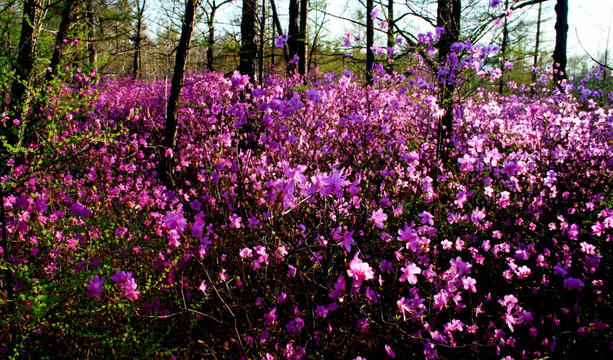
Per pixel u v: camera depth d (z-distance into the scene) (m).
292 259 2.88
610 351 2.65
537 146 4.53
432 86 5.36
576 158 4.89
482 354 2.67
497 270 3.40
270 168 3.94
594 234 3.60
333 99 4.95
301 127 4.05
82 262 3.10
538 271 3.44
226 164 3.99
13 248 3.14
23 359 2.56
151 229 3.88
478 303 2.98
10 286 2.42
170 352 2.62
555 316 2.85
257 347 2.46
